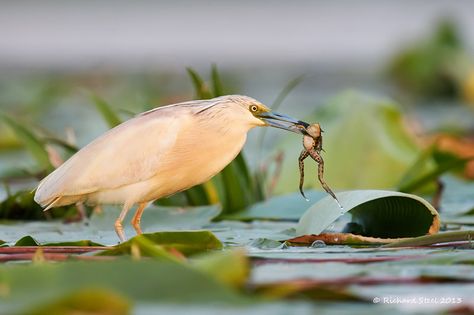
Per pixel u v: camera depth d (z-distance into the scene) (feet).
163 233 31.83
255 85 126.93
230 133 38.32
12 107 102.53
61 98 116.98
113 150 36.81
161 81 127.65
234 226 41.32
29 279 23.93
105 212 42.78
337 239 34.42
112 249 30.14
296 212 44.09
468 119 91.56
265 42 173.78
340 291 24.03
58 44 169.58
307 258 30.58
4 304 22.36
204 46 170.30
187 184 38.75
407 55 119.75
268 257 30.81
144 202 38.34
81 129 83.71
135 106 77.71
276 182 49.62
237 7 195.83
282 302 23.77
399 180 50.37
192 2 199.21
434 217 35.22
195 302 23.07
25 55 158.92
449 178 58.13
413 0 189.37
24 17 184.14
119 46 167.73
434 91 116.67
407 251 32.09
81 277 23.75
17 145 82.38
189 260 29.40
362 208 37.70
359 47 167.53
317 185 51.78
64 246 32.58
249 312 22.53
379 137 53.21
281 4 197.88
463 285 26.66
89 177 36.37
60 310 21.03
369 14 186.91
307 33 178.50
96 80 125.80
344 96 55.52
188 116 38.06
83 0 198.18
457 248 32.76
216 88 44.06
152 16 189.06
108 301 21.34
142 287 23.62
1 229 41.88
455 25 120.78
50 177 37.01
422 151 53.31
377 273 27.89
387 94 112.47
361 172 52.26
